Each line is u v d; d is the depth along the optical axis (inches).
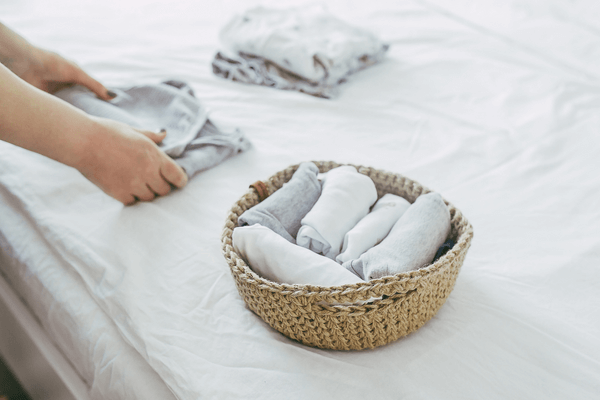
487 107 40.4
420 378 20.5
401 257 21.1
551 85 42.1
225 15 56.9
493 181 32.7
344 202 24.7
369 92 42.9
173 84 38.9
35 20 52.9
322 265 20.9
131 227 28.7
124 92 37.2
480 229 28.8
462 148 35.6
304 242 23.8
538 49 47.6
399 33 51.8
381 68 46.3
